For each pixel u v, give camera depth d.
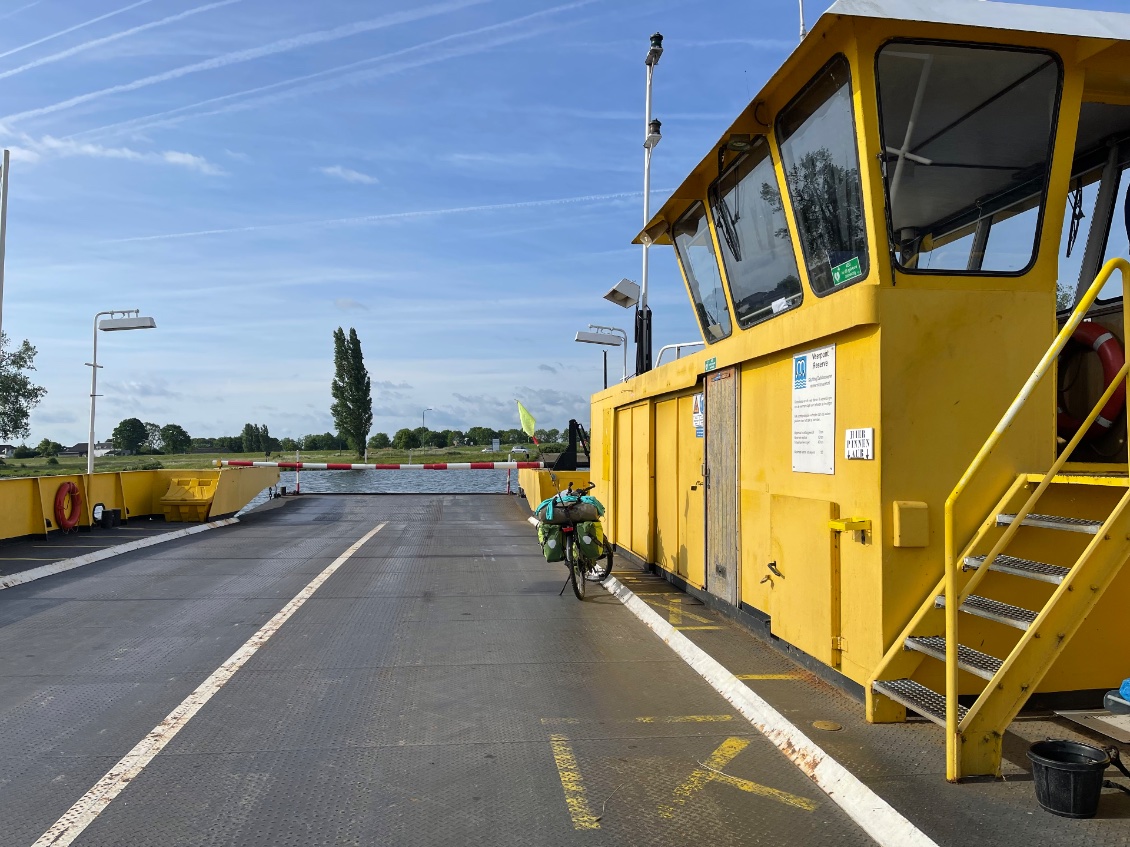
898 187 5.15
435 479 34.66
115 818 3.76
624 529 12.20
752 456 7.07
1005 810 3.69
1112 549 4.03
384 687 5.82
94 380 20.64
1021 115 5.21
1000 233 5.18
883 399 4.88
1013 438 4.98
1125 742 4.39
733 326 7.73
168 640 7.18
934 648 4.46
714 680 5.89
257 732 4.91
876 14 4.70
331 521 17.89
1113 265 4.05
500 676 6.11
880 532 4.85
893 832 3.53
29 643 7.09
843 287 5.49
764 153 6.65
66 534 14.70
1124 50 5.07
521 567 11.44
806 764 4.35
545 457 26.31
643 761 4.47
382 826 3.69
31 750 4.62
